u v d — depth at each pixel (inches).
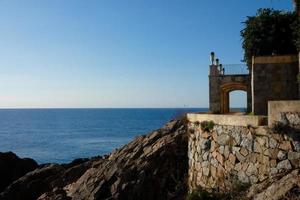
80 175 1627.7
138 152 1387.8
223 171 869.8
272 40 1385.3
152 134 1482.5
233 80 1643.7
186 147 1299.2
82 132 6358.3
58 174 1718.8
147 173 1269.7
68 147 4335.6
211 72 1676.9
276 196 649.0
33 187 1694.1
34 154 3809.1
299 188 634.8
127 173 1295.5
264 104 1105.4
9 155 2217.0
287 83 1093.8
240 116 821.2
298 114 700.7
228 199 804.6
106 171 1376.7
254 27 1418.6
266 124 761.0
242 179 801.6
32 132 6540.4
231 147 845.2
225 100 1667.1
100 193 1286.9
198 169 1004.6
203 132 976.9
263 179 745.6
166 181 1237.1
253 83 1119.0
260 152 761.6
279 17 1401.3
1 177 2116.1
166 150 1306.6
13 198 1683.1
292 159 700.0
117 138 5231.3
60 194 1402.6
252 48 1425.9
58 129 7175.2
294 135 700.7
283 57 1098.1
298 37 1259.8
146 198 1232.2
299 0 1254.3
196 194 895.7
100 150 4028.1
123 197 1247.5
